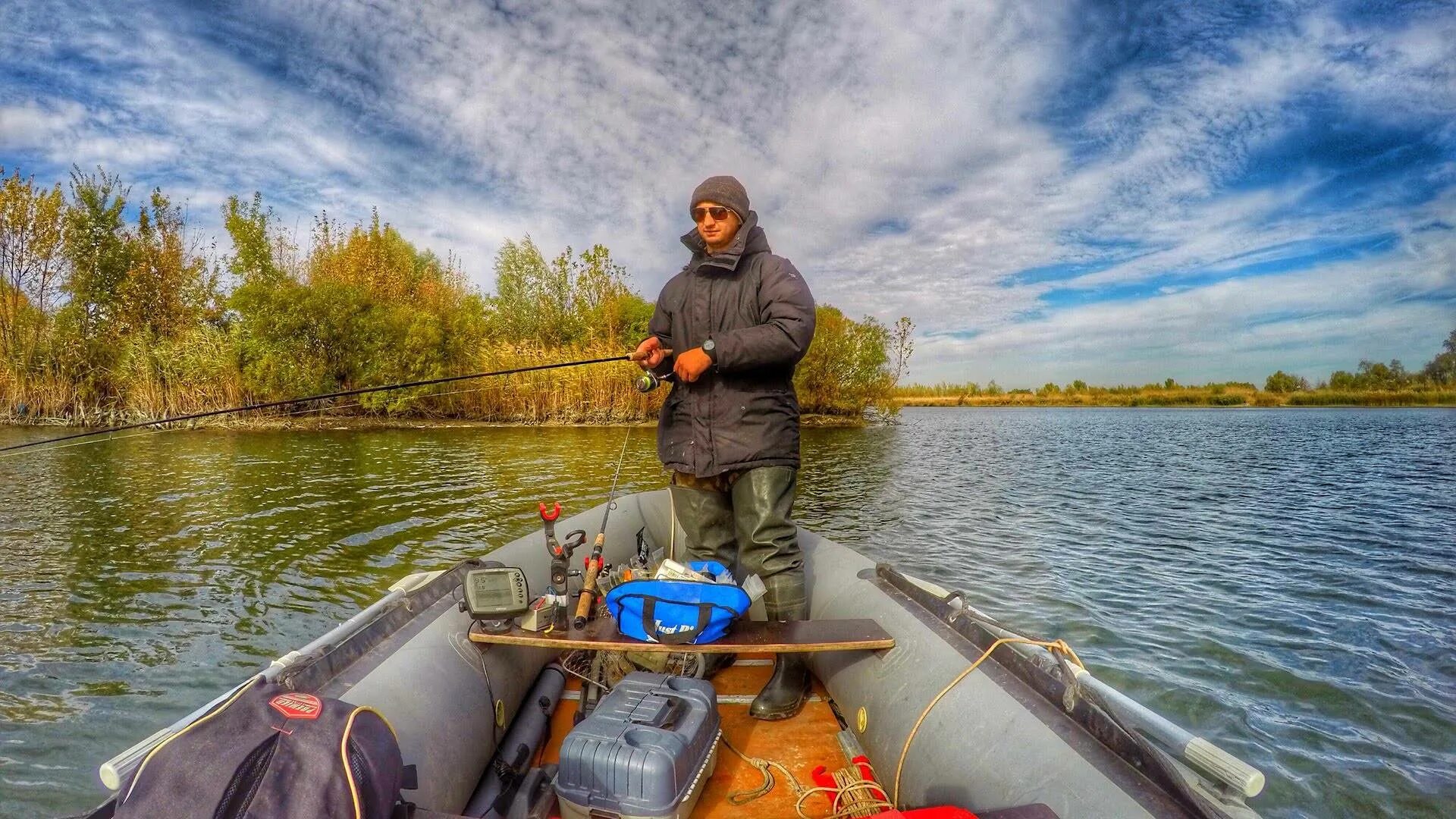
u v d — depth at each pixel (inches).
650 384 96.0
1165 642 189.0
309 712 44.8
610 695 72.6
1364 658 178.1
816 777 76.3
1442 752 136.3
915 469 553.6
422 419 916.0
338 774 41.3
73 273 877.2
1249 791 42.1
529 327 1301.7
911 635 78.0
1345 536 318.3
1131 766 50.3
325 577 229.1
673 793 61.0
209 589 216.2
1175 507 394.6
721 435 89.4
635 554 137.0
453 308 1184.2
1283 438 984.9
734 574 100.7
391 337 890.1
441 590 86.6
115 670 159.6
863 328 1058.7
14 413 804.6
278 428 794.2
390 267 1326.3
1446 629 198.7
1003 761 56.5
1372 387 2856.8
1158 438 984.9
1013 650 66.7
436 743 63.7
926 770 63.6
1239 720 148.9
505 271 1339.8
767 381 89.4
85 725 136.9
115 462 500.7
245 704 45.3
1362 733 143.5
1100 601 222.5
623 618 77.4
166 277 949.8
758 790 74.2
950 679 68.6
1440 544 301.6
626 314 1138.0
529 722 85.3
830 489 445.1
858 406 1062.4
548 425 853.8
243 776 39.8
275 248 1298.0
